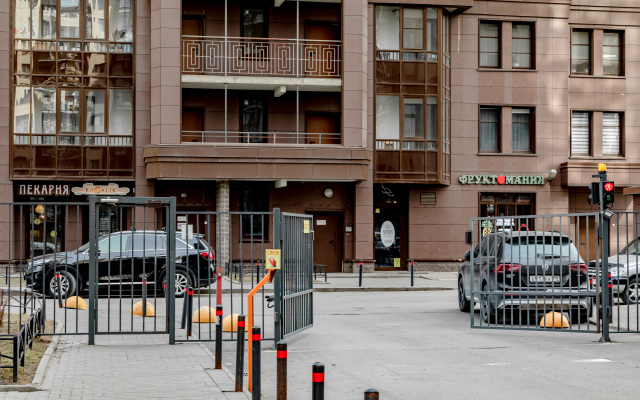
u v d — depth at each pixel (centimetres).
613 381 926
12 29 2844
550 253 1395
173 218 1218
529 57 3266
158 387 859
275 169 2848
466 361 1082
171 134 2819
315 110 3069
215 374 947
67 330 1366
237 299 2038
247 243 2975
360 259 3038
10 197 2817
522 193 3216
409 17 3091
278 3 2984
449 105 3173
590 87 3303
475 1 3200
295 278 1291
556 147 3247
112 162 2884
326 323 1545
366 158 2917
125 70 2911
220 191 2877
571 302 1389
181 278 2011
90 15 2908
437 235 3155
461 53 3197
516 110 3247
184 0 2975
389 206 3159
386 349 1198
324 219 3083
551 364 1051
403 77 3072
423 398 839
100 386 862
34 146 2834
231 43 2983
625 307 1884
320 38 3092
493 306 1499
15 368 849
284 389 618
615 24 3316
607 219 1290
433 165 3070
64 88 2870
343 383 929
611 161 3297
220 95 3000
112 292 1791
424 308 1861
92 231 1206
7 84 2833
